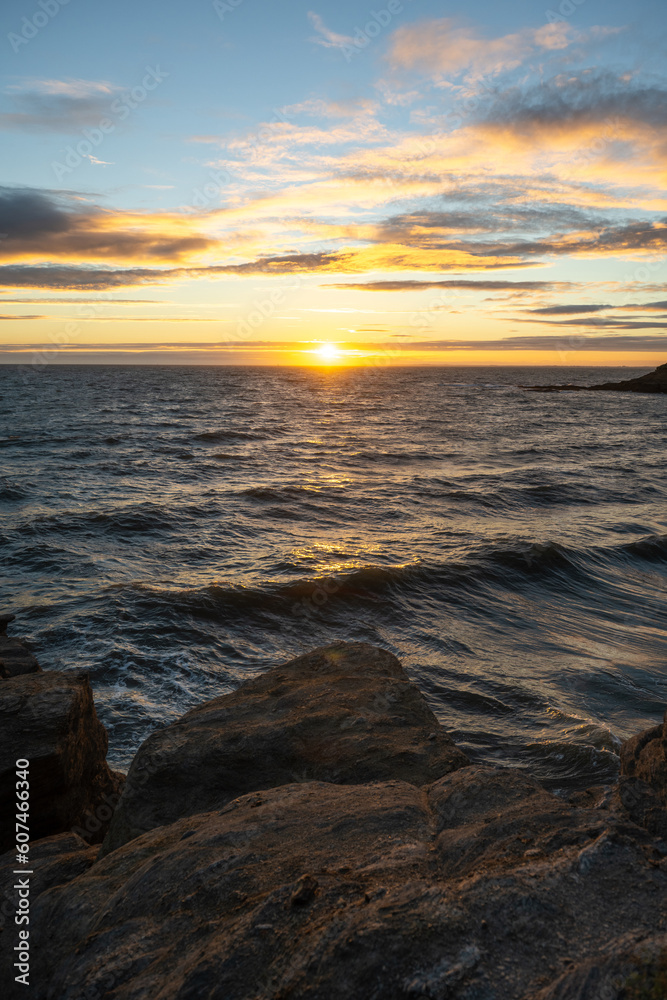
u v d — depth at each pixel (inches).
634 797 109.3
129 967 79.8
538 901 76.9
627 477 1168.8
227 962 72.5
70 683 206.4
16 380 5876.0
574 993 61.1
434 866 94.7
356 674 229.0
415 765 161.6
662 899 77.3
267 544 676.1
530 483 1084.5
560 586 558.9
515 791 119.0
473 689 354.9
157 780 164.6
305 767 165.0
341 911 77.6
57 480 1037.8
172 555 622.8
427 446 1649.9
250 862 100.7
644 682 365.7
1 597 486.6
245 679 369.4
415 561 600.7
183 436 1732.3
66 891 109.0
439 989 63.9
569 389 5098.4
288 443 1652.3
